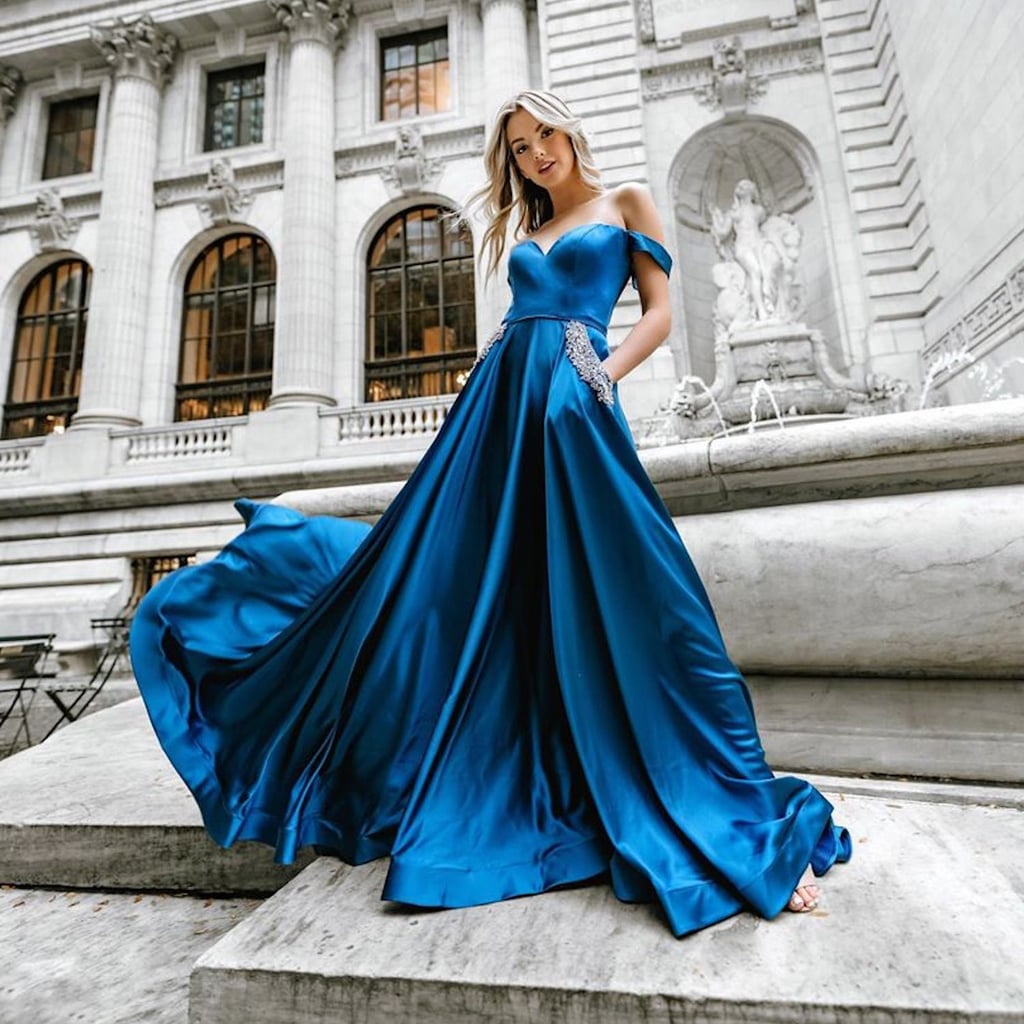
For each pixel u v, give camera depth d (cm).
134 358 1658
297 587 222
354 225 1702
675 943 118
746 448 240
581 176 212
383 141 1709
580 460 166
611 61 1535
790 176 1527
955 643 211
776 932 121
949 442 215
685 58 1536
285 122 1744
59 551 1488
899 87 1323
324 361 1577
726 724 154
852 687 232
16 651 956
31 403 1780
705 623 158
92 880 198
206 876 192
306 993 114
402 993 112
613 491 162
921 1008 100
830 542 223
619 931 123
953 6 1102
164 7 1825
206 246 1795
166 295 1734
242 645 203
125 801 219
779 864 130
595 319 186
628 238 197
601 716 150
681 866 131
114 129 1775
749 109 1494
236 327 1741
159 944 167
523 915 129
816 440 230
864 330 1343
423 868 132
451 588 171
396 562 167
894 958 112
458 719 153
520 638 171
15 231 1861
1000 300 1003
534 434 179
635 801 143
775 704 239
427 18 1797
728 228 1356
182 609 198
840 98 1434
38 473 1578
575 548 161
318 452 1465
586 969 112
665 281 197
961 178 1112
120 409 1611
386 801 150
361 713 157
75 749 299
